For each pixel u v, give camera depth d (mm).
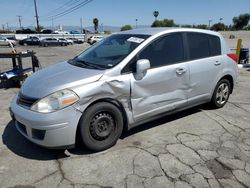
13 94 6352
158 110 3869
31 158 3266
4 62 13734
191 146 3564
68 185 2744
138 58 3568
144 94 3623
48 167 3068
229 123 4395
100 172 2965
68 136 3055
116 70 3361
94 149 3338
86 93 3082
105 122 3352
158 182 2787
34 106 3051
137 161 3186
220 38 4801
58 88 3059
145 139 3762
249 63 11875
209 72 4504
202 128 4172
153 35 3812
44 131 2980
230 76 5039
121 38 4094
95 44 4543
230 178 2867
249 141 3742
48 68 4020
